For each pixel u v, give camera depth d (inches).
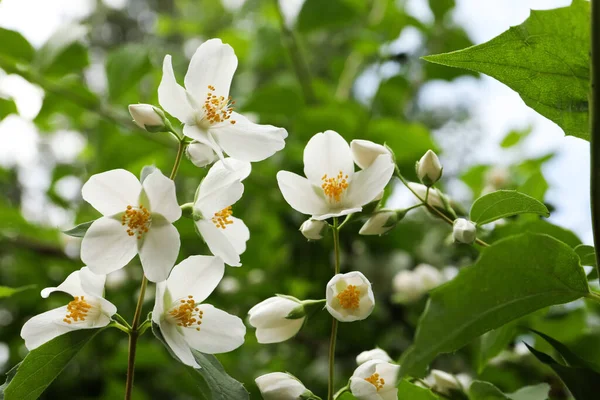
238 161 15.8
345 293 15.5
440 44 30.2
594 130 13.7
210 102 15.8
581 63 14.5
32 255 29.4
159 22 36.3
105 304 15.2
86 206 33.3
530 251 13.9
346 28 31.1
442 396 17.2
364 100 30.7
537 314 18.0
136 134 25.4
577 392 14.7
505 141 30.0
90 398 27.1
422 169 16.4
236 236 16.7
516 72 14.7
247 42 32.7
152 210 15.4
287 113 25.5
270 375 15.7
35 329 15.3
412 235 25.1
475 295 13.9
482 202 15.9
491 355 18.1
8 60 25.2
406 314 24.3
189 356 15.0
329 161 16.3
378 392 15.7
